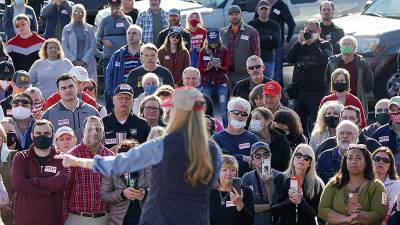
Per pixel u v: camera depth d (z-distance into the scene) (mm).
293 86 26109
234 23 28031
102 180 17031
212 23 31703
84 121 19359
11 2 33125
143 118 19875
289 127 20078
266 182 17828
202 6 32281
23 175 16641
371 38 28109
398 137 20531
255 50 28031
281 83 30125
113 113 19734
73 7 29125
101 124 17344
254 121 19531
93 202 17109
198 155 11383
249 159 19000
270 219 17734
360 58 25094
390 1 30141
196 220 11492
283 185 17484
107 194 16906
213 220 16344
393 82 27844
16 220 16859
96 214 17156
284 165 19484
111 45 29016
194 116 11453
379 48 27969
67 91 20109
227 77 26516
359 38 28281
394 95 27828
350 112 20203
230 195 16344
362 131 20531
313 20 26078
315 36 25891
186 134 11430
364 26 28797
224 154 17266
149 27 29562
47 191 16672
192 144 11391
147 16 29609
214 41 26266
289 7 32750
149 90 22281
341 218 16500
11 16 30656
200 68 26219
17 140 19219
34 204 16734
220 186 16422
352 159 16484
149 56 24031
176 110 11477
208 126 19641
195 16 27641
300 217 17297
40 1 34219
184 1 32969
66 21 30531
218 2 32156
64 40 28734
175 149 11430
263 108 19641
